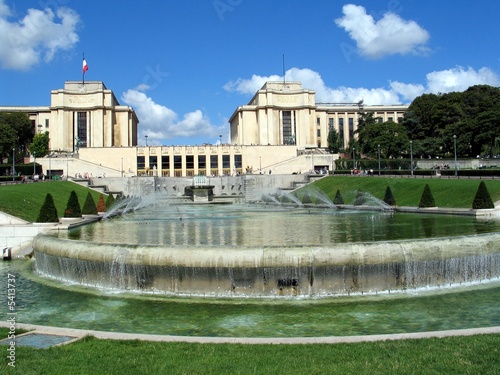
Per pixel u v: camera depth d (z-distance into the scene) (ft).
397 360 29.58
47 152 428.56
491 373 27.12
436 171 266.16
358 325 46.03
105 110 475.31
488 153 380.17
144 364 29.94
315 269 56.44
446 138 360.89
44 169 364.58
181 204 270.87
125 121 493.36
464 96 402.11
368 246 57.93
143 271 59.88
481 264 63.00
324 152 416.05
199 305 53.72
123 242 70.54
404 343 32.96
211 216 148.87
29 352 32.58
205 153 408.67
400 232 80.89
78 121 471.62
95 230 98.99
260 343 34.12
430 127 403.13
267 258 56.24
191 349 32.89
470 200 165.89
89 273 64.59
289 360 30.17
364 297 55.77
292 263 56.13
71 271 67.46
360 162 359.25
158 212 186.50
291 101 488.85
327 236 76.28
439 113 388.78
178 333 44.83
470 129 343.05
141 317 50.21
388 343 33.19
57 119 467.52
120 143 491.31
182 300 55.67
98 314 51.88
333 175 317.63
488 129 331.36
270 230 90.43
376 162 357.61
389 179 243.19
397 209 158.30
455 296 55.93
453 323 46.29
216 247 58.18
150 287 59.77
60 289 63.52
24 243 104.94
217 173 408.26
